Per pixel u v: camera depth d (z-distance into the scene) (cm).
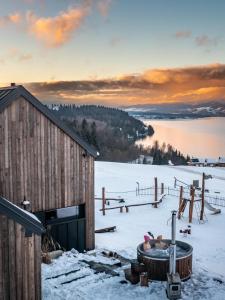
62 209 1989
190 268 1622
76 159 1936
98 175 4756
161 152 15975
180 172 5316
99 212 2931
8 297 1234
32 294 1280
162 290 1502
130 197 3497
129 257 1873
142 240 2206
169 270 1538
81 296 1443
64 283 1552
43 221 1858
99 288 1514
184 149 19662
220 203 3322
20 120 1734
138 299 1434
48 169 1839
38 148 1800
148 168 5584
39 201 1816
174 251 1489
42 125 1806
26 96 1731
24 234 1253
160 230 2444
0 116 1673
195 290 1503
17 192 1742
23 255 1257
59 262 1755
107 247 2058
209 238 2278
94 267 1714
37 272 1288
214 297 1448
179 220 2708
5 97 1667
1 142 1683
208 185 4297
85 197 1980
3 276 1223
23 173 1758
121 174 4884
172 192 3766
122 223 2606
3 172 1697
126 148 16938
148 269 1583
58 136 1862
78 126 12838
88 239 1998
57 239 1897
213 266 1811
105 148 16462
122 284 1552
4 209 1207
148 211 2973
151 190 3850
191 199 2681
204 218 2762
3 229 1216
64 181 1898
